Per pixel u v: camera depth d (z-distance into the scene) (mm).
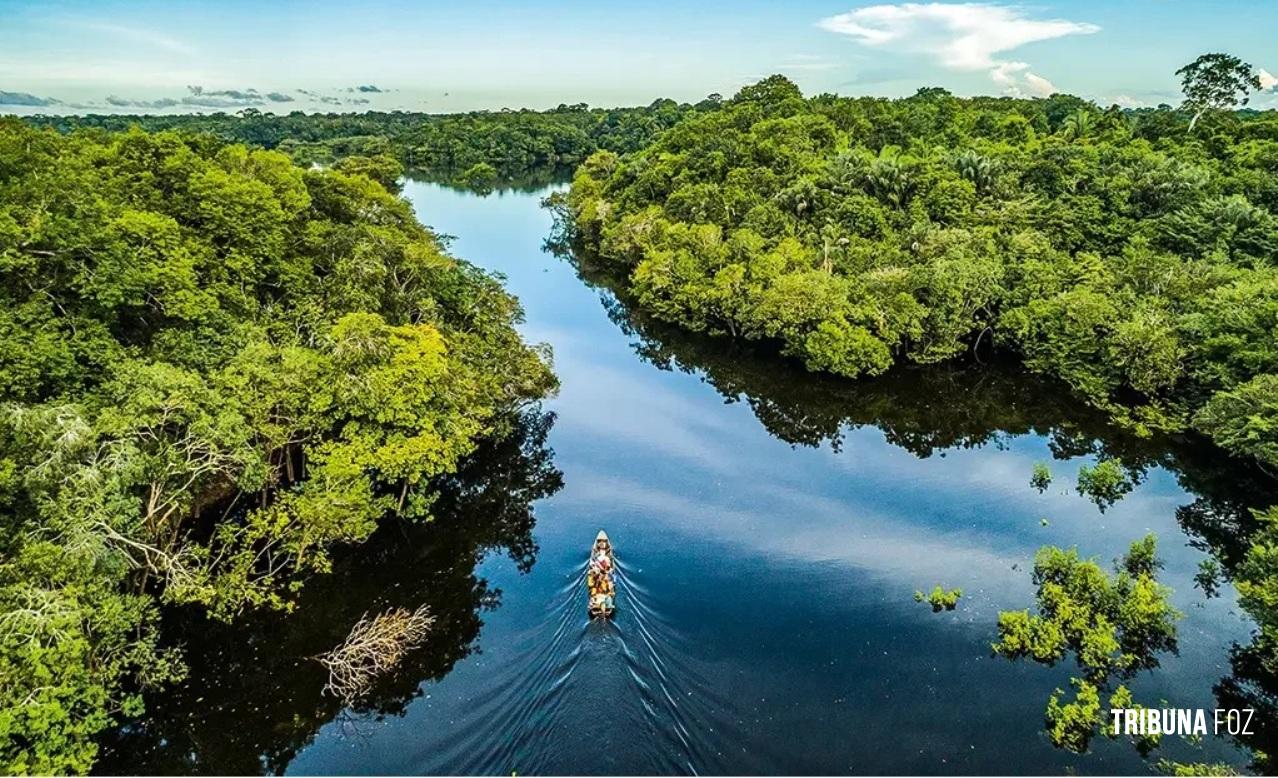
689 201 82500
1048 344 53750
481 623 30000
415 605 31188
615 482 42188
